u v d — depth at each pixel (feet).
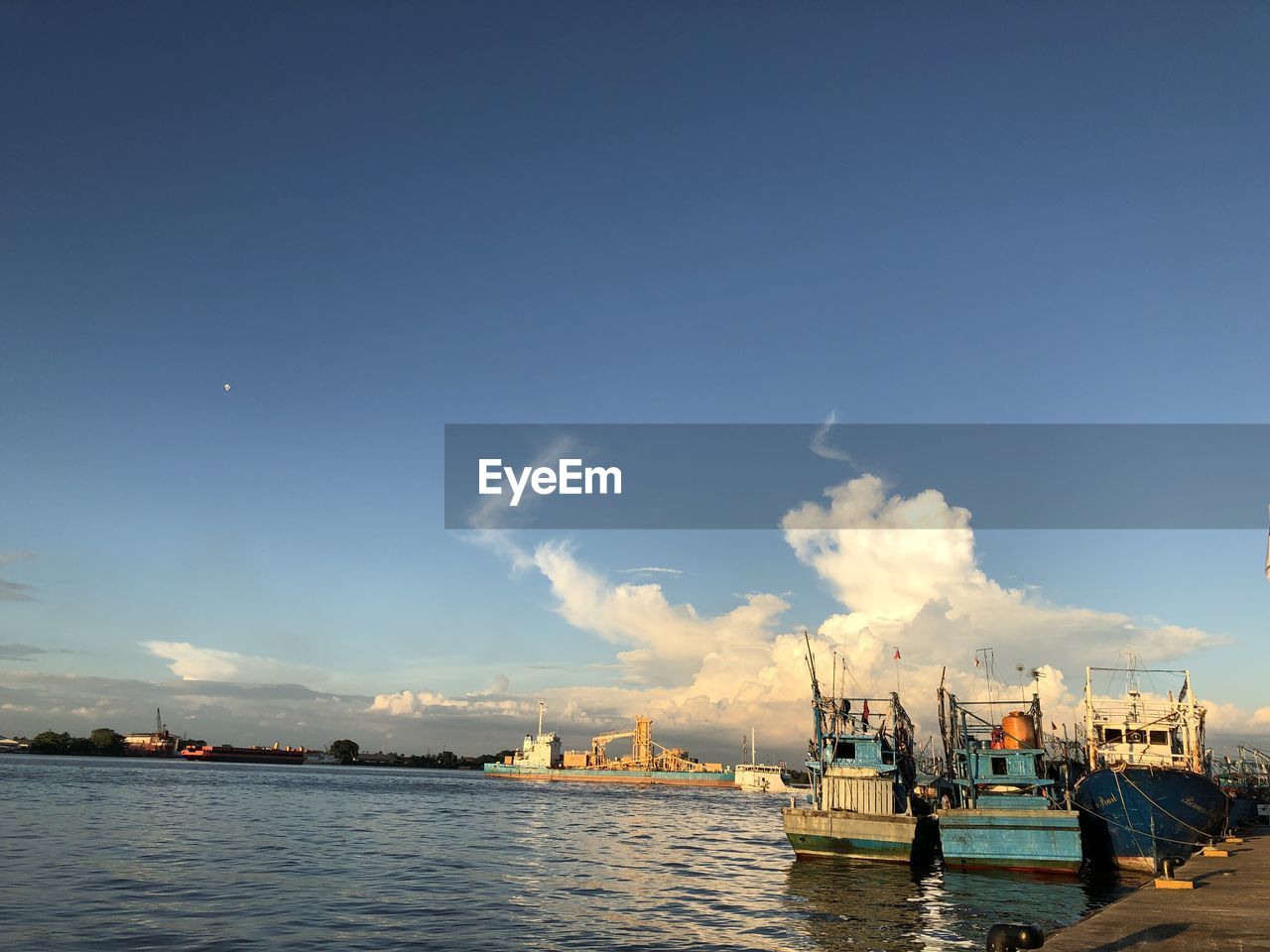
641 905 163.63
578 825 373.40
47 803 359.25
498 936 131.64
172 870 188.65
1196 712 217.56
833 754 222.69
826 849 214.07
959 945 129.29
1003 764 202.80
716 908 160.76
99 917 134.82
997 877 189.06
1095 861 195.21
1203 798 182.91
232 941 121.90
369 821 351.67
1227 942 85.20
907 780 236.02
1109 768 189.57
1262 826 302.66
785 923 146.00
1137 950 81.76
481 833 317.83
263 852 229.86
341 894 165.17
